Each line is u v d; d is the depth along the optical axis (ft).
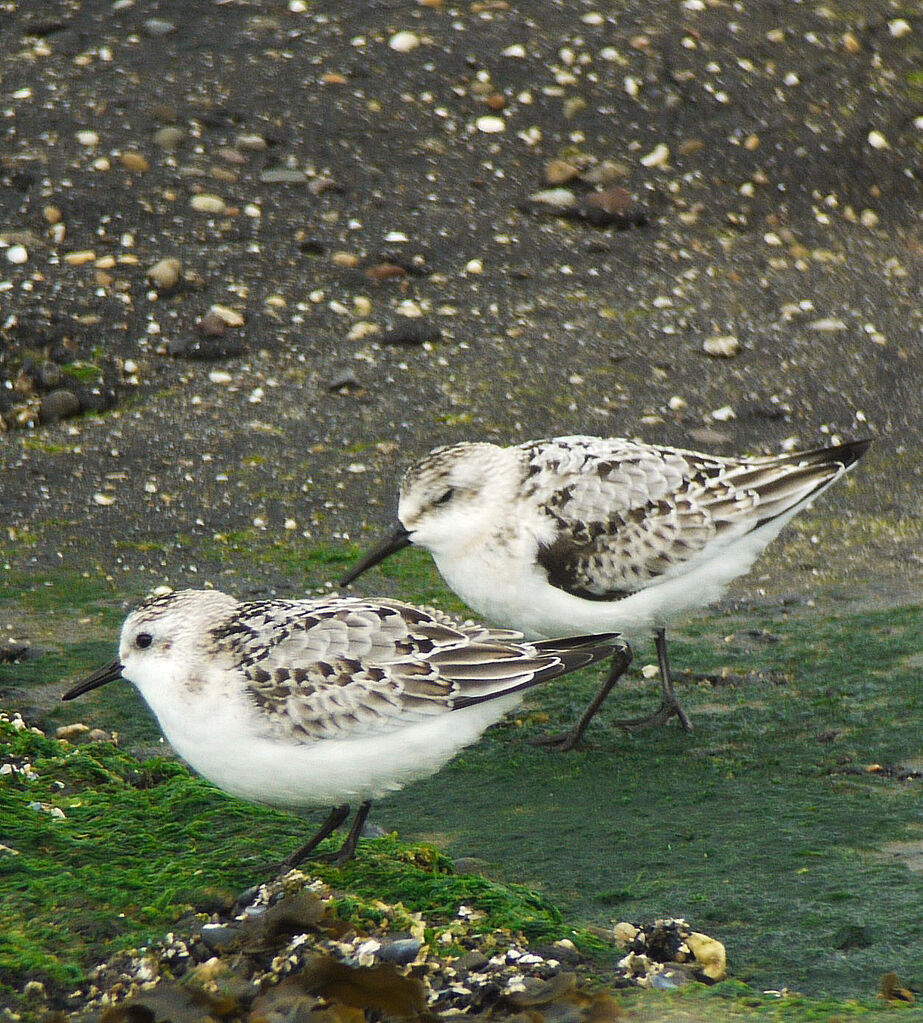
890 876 26.37
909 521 46.24
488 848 28.37
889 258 63.00
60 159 62.28
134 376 53.83
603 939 24.38
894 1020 20.97
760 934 24.64
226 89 67.67
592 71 70.54
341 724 25.79
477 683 26.48
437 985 22.54
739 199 65.82
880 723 33.40
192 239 59.62
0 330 53.67
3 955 22.91
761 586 42.37
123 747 33.32
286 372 54.60
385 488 48.16
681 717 34.19
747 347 56.34
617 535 33.96
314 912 23.61
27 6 72.74
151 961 23.12
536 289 59.82
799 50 73.05
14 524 45.83
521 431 51.01
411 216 62.49
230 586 42.32
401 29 72.49
